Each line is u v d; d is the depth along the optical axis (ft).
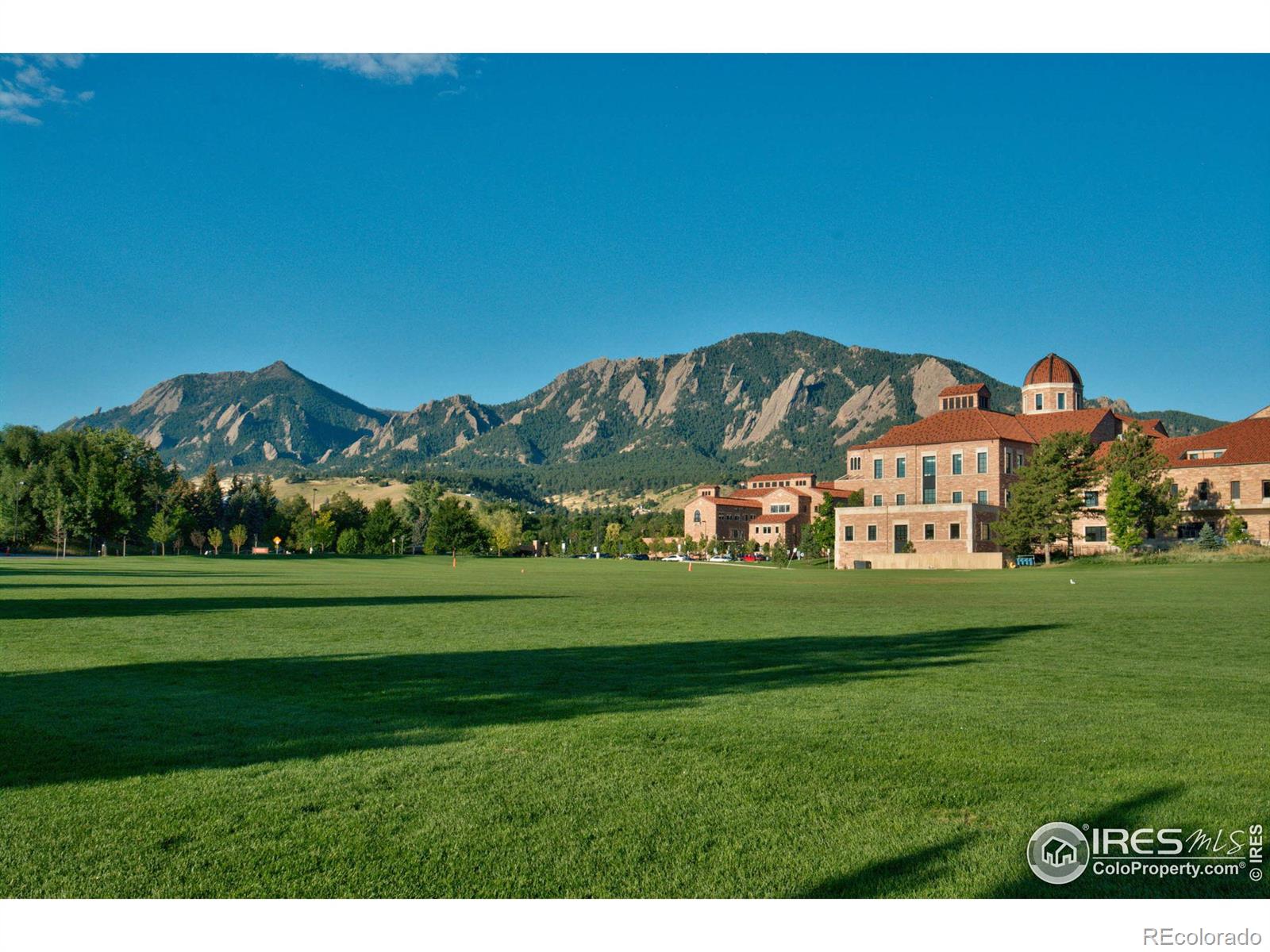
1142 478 259.39
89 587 138.72
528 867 22.08
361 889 21.07
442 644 63.82
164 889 21.08
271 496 654.94
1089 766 29.60
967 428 310.24
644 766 29.89
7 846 23.26
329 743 32.89
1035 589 140.26
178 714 37.91
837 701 41.16
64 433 499.51
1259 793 26.63
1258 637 67.41
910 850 22.85
